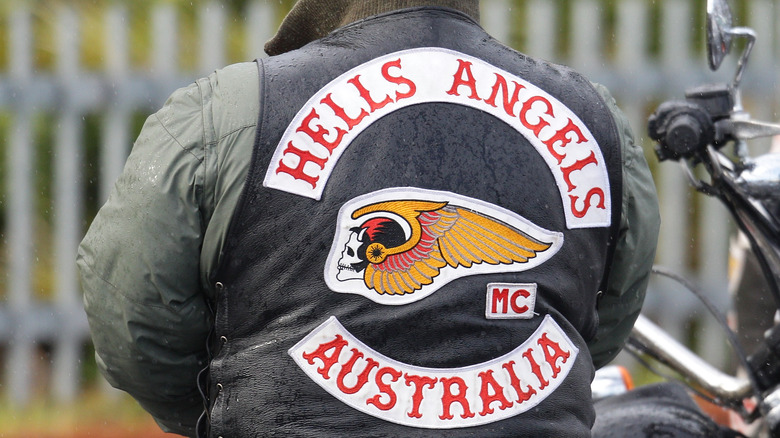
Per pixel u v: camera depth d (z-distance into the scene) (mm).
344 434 5488
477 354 5602
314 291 5570
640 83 18219
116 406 17625
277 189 5594
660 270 7906
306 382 5531
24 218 17938
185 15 19297
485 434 5539
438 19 6047
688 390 8797
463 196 5684
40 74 17734
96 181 18422
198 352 6145
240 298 5680
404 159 5676
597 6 19000
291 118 5672
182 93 5859
